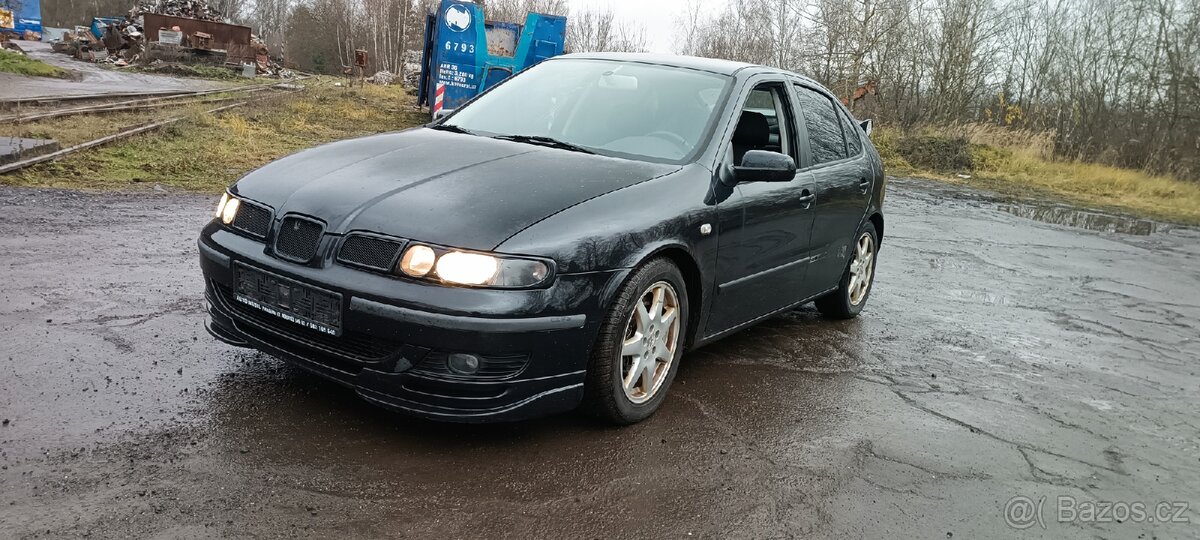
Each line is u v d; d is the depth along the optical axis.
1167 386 4.89
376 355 2.88
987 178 19.55
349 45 74.00
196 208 7.28
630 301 3.17
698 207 3.50
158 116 13.05
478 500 2.67
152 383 3.29
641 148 3.78
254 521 2.39
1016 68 28.20
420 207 2.96
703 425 3.51
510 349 2.82
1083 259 9.60
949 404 4.18
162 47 35.12
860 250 5.50
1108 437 3.94
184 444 2.81
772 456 3.29
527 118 4.12
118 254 5.32
